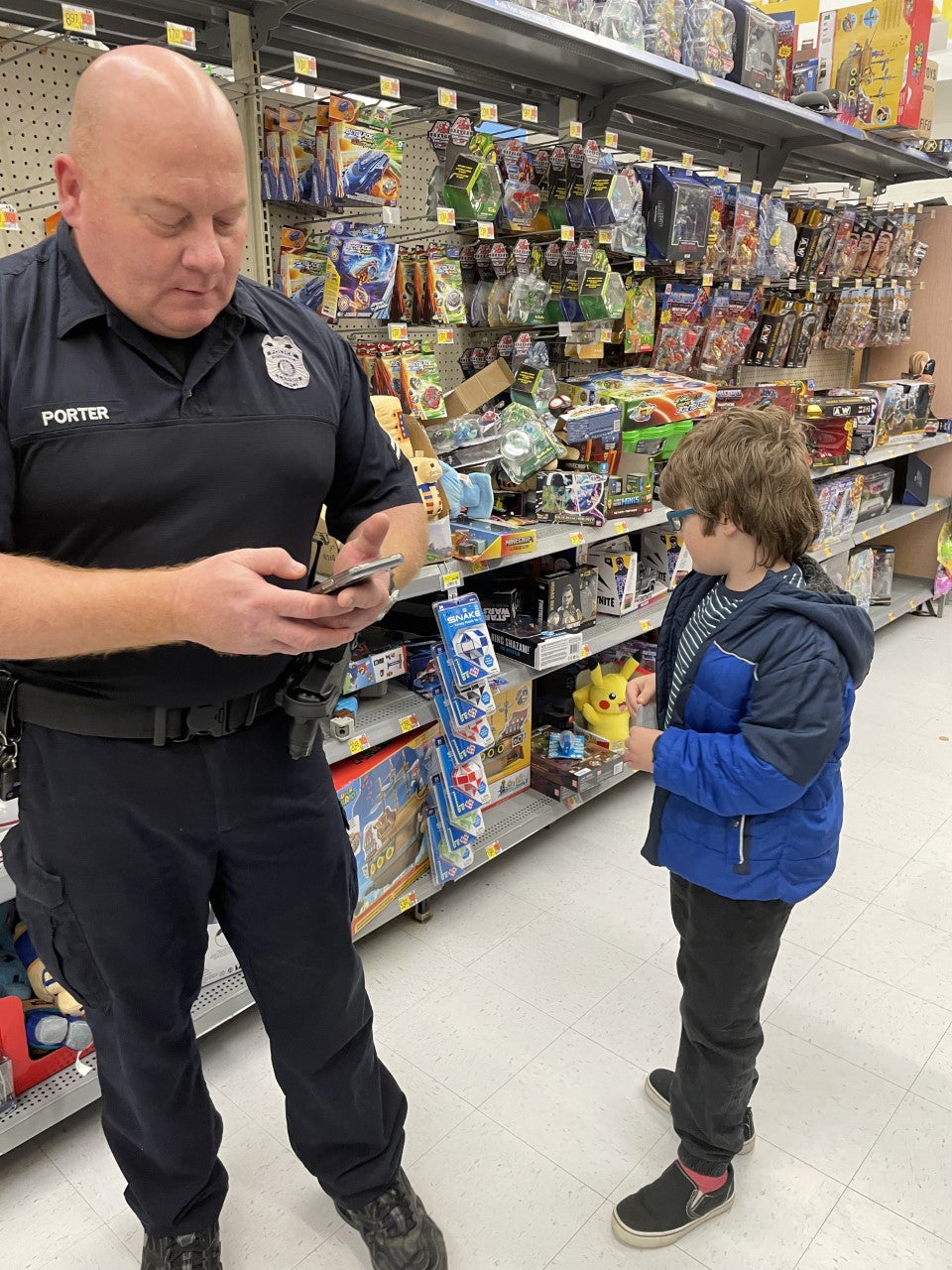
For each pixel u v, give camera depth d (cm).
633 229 279
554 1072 195
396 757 222
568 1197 167
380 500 137
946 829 290
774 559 136
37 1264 155
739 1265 154
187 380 107
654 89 267
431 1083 192
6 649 91
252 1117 185
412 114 261
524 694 275
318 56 230
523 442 252
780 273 348
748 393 341
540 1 222
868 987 220
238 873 129
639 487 280
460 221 238
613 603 296
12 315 102
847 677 132
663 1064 197
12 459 101
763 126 329
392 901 229
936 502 493
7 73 180
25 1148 178
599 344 290
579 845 282
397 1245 149
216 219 98
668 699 154
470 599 221
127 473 104
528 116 241
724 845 136
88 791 115
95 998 126
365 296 211
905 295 461
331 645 99
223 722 118
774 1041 203
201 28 200
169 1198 141
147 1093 131
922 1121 183
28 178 188
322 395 121
